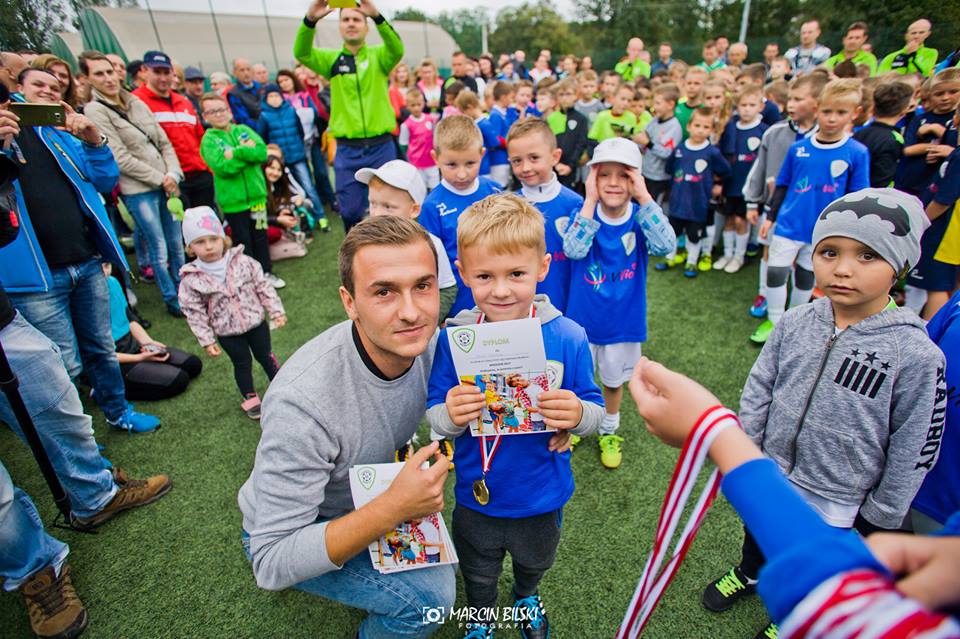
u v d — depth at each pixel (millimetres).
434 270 1224
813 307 1524
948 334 1428
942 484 1470
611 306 2369
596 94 7625
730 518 2170
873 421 1376
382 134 4082
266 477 1226
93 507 2213
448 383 1465
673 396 746
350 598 1417
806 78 3535
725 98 4652
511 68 11852
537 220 1420
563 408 1313
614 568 1985
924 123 3461
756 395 1644
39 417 1924
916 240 1285
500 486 1461
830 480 1473
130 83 6254
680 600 1845
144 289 4910
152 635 1818
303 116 6559
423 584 1418
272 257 5457
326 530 1190
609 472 2477
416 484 1146
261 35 18266
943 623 391
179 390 3260
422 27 23641
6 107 1805
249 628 1828
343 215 4355
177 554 2135
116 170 2465
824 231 1381
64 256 2266
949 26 8094
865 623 402
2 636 1843
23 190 2107
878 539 594
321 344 1339
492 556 1589
